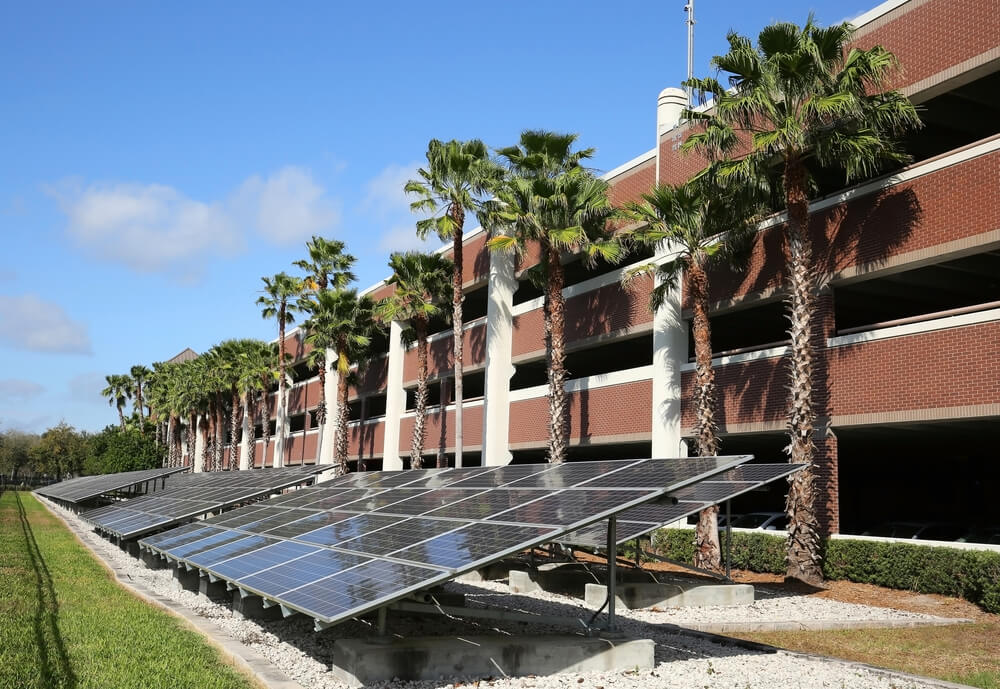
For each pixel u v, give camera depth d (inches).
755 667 426.0
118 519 1034.1
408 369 1888.5
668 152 1134.4
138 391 5029.5
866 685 393.7
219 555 566.6
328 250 2138.3
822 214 870.4
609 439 1165.1
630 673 403.2
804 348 797.2
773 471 628.4
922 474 1393.9
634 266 1043.3
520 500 449.7
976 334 716.0
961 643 534.3
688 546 961.5
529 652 399.2
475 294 1745.8
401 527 471.2
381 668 378.9
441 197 1414.9
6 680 338.3
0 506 2127.2
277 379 2706.7
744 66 796.6
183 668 378.9
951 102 861.2
